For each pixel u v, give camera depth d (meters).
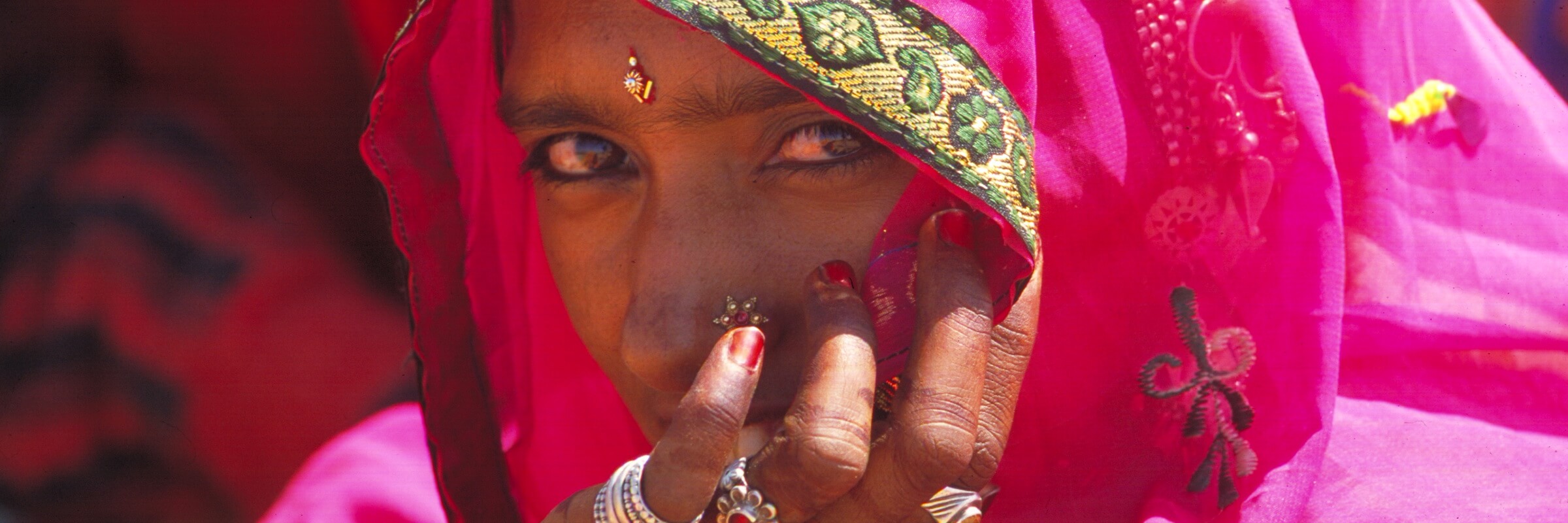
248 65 2.53
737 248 1.19
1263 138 1.35
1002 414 1.17
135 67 2.44
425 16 1.32
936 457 1.07
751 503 1.07
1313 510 1.37
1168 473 1.38
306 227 2.43
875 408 1.24
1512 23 3.46
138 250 2.27
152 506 2.26
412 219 1.48
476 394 1.58
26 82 2.36
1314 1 1.48
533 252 1.60
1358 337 1.51
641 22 1.18
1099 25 1.36
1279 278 1.35
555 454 1.68
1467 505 1.34
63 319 2.21
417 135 1.46
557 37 1.22
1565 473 1.39
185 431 2.26
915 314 1.13
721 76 1.16
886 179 1.20
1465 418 1.50
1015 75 1.24
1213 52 1.36
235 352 2.28
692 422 1.06
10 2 2.39
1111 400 1.38
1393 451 1.43
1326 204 1.35
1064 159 1.35
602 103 1.21
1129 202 1.36
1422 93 1.55
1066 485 1.39
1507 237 1.54
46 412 2.21
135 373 2.24
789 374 1.21
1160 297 1.37
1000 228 1.16
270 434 2.29
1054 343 1.38
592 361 1.66
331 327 2.35
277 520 1.79
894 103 1.10
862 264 1.21
